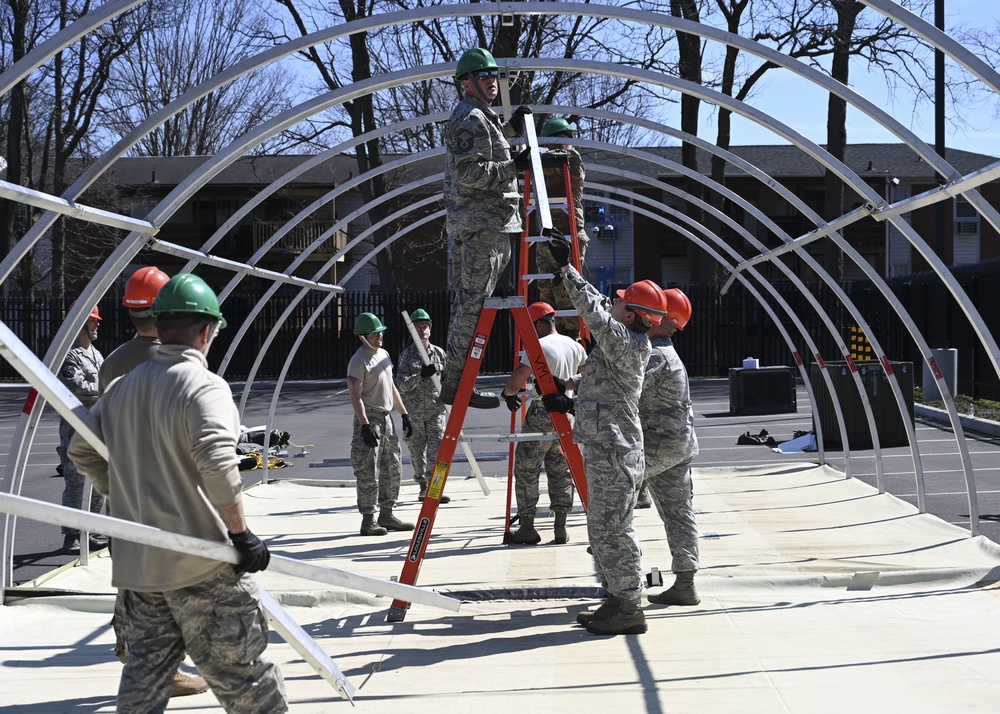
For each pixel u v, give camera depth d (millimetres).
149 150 46156
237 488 3176
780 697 4309
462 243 5887
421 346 8781
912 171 39656
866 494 10070
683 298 6312
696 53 27812
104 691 4688
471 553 7906
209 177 6363
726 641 5242
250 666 3385
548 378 6098
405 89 34750
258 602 3398
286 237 38844
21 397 27906
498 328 30547
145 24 28297
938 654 4879
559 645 5281
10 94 28328
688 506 6160
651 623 5699
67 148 30500
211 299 3461
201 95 5629
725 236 39844
